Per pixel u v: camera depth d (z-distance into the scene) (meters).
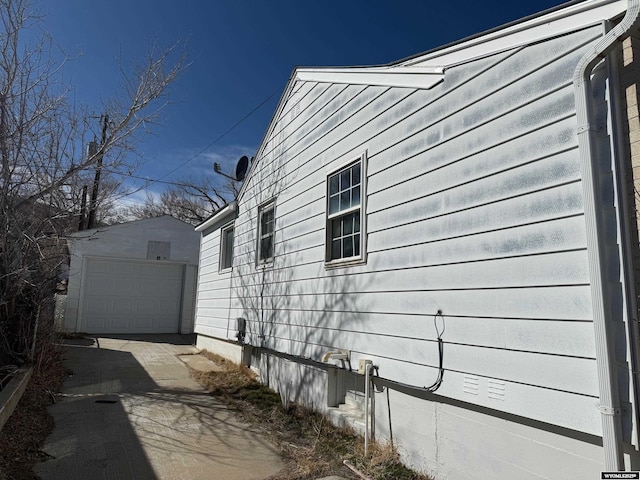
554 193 2.72
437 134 3.79
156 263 14.27
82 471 3.60
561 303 2.60
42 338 7.13
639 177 2.37
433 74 3.90
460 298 3.35
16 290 6.13
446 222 3.57
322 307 5.42
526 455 2.81
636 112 2.42
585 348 2.45
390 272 4.23
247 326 7.90
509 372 2.89
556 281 2.65
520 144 2.99
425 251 3.78
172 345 11.63
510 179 3.03
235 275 8.85
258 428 4.95
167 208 27.45
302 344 5.83
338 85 5.58
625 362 2.28
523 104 3.00
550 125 2.80
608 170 2.46
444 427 3.48
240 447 4.31
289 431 4.88
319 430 4.75
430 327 3.63
